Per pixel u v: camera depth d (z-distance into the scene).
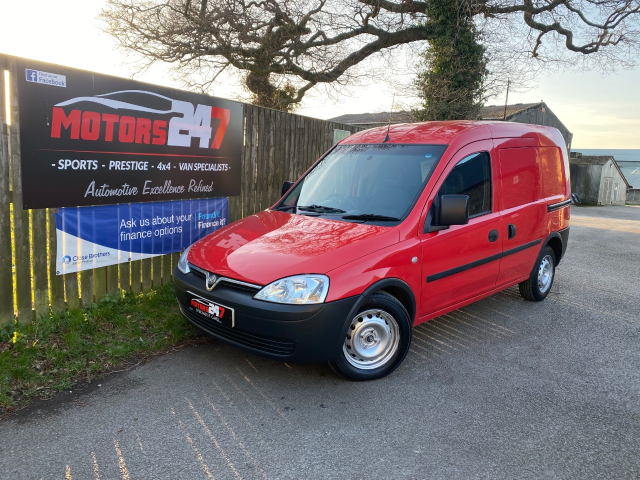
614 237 12.91
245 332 3.34
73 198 4.22
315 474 2.53
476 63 15.83
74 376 3.47
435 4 15.35
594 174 43.62
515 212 4.92
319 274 3.25
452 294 4.26
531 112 34.59
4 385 3.18
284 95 15.62
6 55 3.60
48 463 2.52
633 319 5.36
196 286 3.61
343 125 8.76
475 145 4.49
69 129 4.10
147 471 2.49
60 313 4.23
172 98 5.06
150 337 4.18
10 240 3.84
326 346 3.25
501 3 15.12
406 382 3.64
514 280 5.20
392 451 2.75
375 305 3.53
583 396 3.50
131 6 11.54
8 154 3.72
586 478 2.57
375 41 16.47
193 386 3.45
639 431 3.05
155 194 5.05
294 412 3.15
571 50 18.67
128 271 4.92
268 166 6.94
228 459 2.63
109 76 4.36
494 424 3.08
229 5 12.89
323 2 14.79
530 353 4.30
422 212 3.88
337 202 4.36
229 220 6.24
